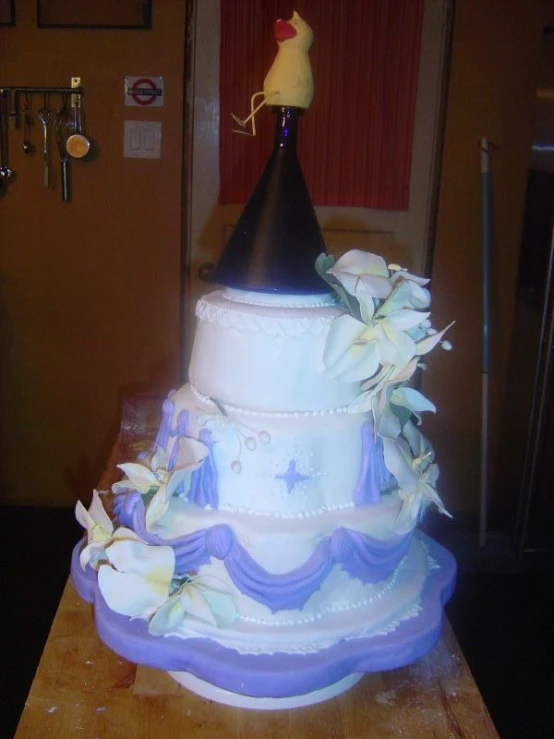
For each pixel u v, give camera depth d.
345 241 2.45
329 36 2.23
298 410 1.03
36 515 2.65
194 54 2.31
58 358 2.57
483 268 2.38
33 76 2.32
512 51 2.29
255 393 1.02
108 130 2.36
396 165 2.34
